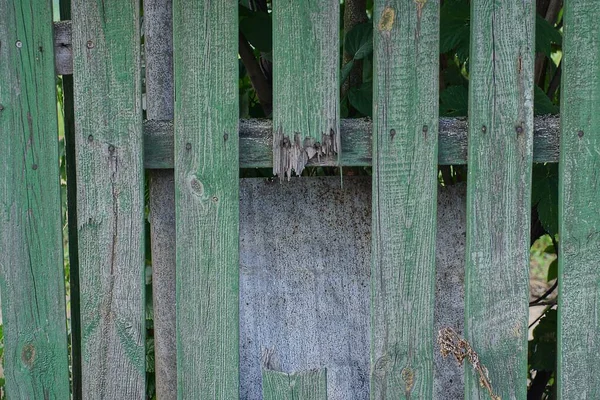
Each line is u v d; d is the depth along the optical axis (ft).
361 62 7.45
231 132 5.55
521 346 5.80
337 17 5.46
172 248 6.24
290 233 6.65
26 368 5.82
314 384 5.59
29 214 5.65
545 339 8.02
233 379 5.82
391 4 5.45
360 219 6.64
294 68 5.51
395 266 5.68
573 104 5.60
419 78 5.51
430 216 5.65
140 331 5.77
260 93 7.72
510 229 5.69
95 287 5.73
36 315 5.77
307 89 5.53
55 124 5.58
